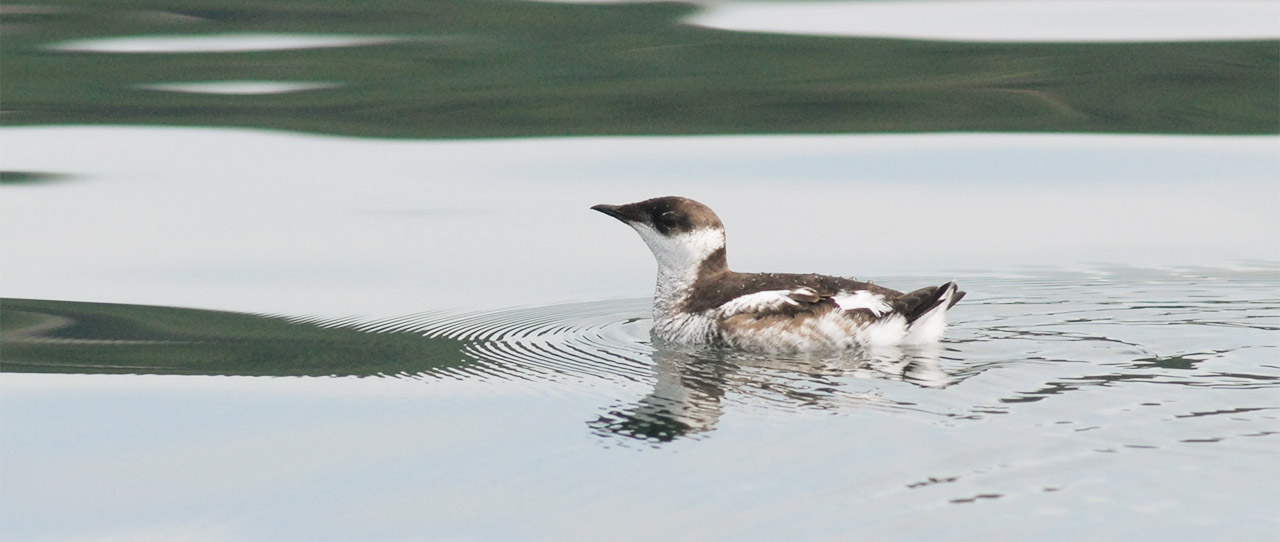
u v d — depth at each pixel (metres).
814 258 16.14
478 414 10.20
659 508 8.20
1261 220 17.30
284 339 12.73
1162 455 8.69
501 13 27.59
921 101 22.70
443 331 13.00
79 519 8.44
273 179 19.53
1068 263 15.52
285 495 8.70
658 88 23.44
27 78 24.08
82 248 16.39
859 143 21.34
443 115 22.69
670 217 12.55
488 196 18.73
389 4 28.30
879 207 18.25
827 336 11.67
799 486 8.42
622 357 11.81
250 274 15.36
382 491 8.68
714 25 26.75
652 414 10.01
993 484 8.31
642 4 28.14
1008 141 21.34
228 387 11.10
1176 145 21.03
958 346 11.77
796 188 19.11
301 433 9.88
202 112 22.75
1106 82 22.91
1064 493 8.14
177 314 13.71
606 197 18.69
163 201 18.42
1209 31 25.34
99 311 13.86
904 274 15.34
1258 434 9.05
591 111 22.77
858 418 9.69
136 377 11.42
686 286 12.55
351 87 23.95
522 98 23.33
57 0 28.53
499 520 8.15
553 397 10.58
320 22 27.27
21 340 12.70
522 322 13.34
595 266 15.75
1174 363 11.02
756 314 11.86
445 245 16.58
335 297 14.44
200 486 8.91
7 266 15.65
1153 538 7.52
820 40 25.42
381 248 16.44
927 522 7.82
